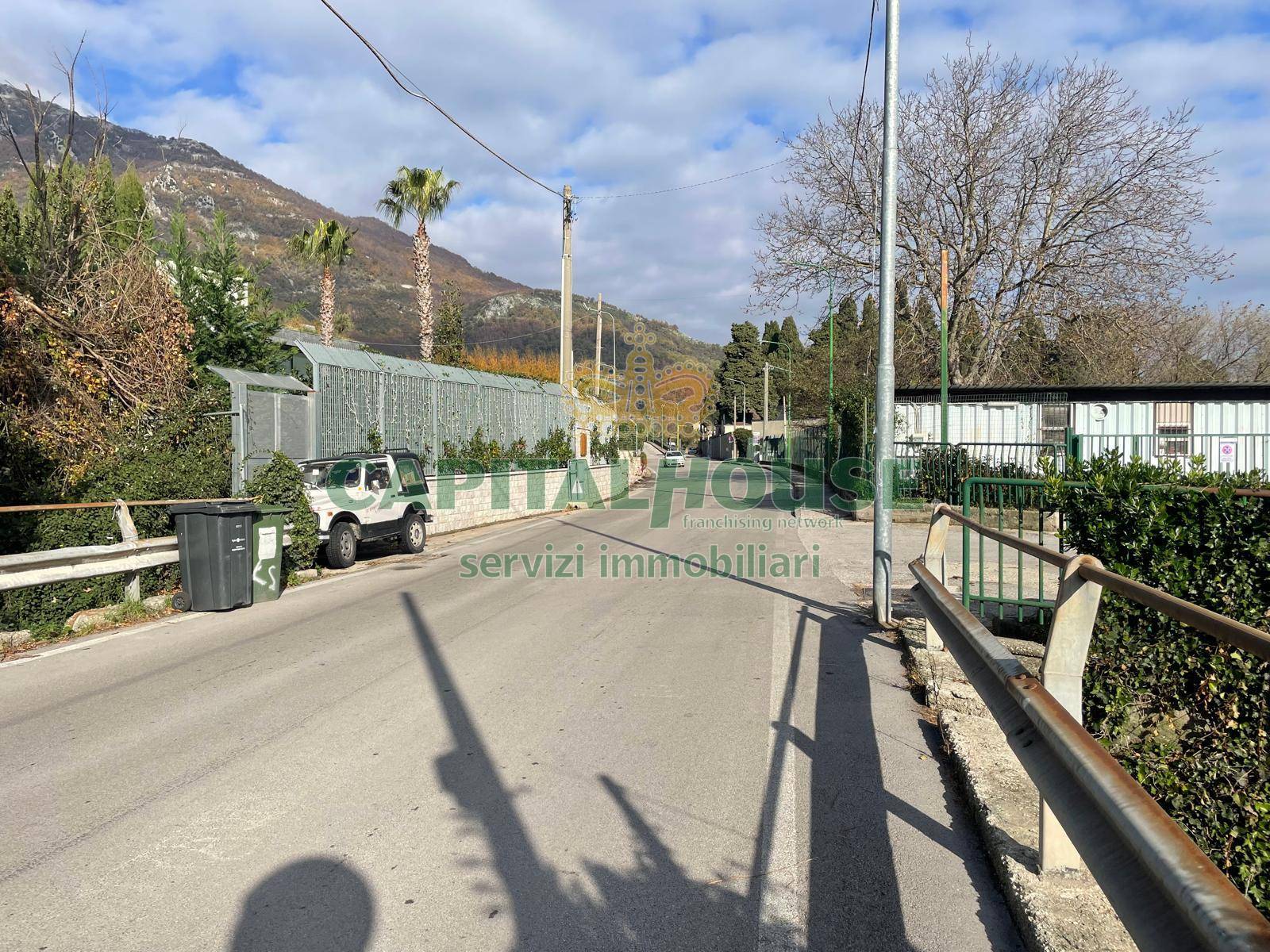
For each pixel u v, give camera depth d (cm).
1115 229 2742
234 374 1381
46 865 372
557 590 1095
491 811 426
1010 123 2819
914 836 400
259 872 365
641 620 900
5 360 1108
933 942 315
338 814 421
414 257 3369
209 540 955
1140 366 3678
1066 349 3047
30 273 1212
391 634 835
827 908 338
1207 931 158
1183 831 190
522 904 340
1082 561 333
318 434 1587
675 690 637
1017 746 312
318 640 810
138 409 1255
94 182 1320
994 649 375
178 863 372
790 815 423
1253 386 2283
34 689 655
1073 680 332
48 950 307
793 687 646
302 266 3412
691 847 389
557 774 473
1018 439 2436
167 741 530
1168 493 481
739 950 310
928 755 505
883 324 866
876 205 2964
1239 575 442
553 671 691
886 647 778
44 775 475
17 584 786
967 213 2916
